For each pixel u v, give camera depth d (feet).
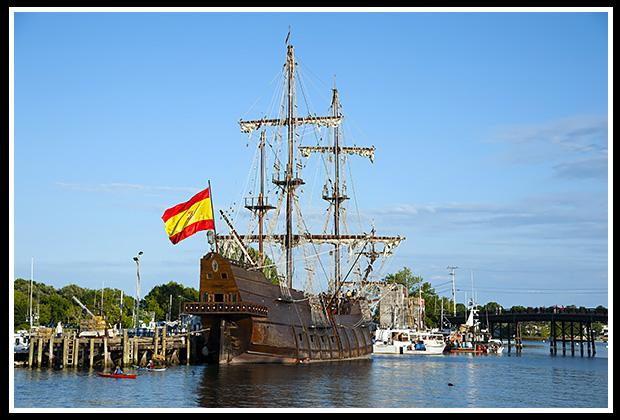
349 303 546.67
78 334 397.80
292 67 502.38
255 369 374.84
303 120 524.11
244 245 445.78
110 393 281.54
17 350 402.31
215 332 392.27
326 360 468.75
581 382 387.75
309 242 514.27
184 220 382.63
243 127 509.35
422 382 367.45
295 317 433.07
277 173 490.90
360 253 556.10
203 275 381.81
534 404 295.28
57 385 300.20
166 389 294.05
